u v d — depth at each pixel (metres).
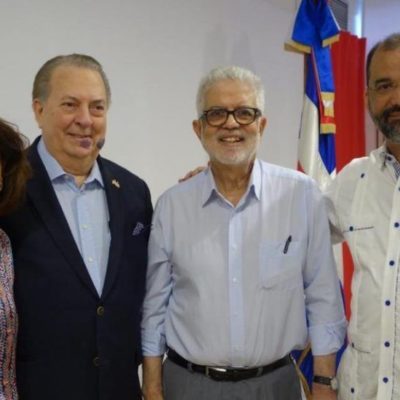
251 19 2.97
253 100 1.49
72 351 1.32
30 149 1.47
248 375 1.47
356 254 1.49
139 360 1.55
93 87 1.40
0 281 1.23
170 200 1.59
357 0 3.97
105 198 1.51
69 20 2.04
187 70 2.60
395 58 1.39
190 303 1.49
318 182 2.65
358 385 1.46
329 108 2.68
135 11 2.30
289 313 1.50
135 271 1.49
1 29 1.81
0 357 1.20
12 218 1.34
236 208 1.52
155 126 2.46
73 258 1.34
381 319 1.40
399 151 1.47
